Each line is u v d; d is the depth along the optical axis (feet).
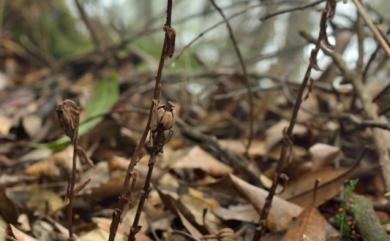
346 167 1.47
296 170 1.54
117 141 1.94
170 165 1.60
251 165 1.66
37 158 1.85
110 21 3.58
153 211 1.43
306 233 1.25
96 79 3.12
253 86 2.42
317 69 1.14
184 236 1.35
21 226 1.34
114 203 1.55
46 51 3.83
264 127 2.06
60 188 1.64
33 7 4.15
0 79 3.35
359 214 1.25
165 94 2.42
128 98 2.30
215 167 1.61
